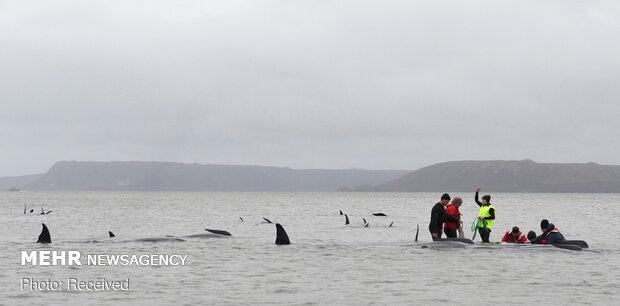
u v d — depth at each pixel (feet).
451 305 74.28
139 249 123.54
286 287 84.69
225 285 85.81
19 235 168.04
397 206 518.78
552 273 97.14
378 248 129.39
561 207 492.54
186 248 126.31
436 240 130.11
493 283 88.48
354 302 75.56
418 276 93.91
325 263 107.14
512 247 125.70
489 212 132.16
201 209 416.26
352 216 313.94
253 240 147.64
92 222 244.01
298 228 207.10
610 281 90.33
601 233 193.26
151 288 83.15
